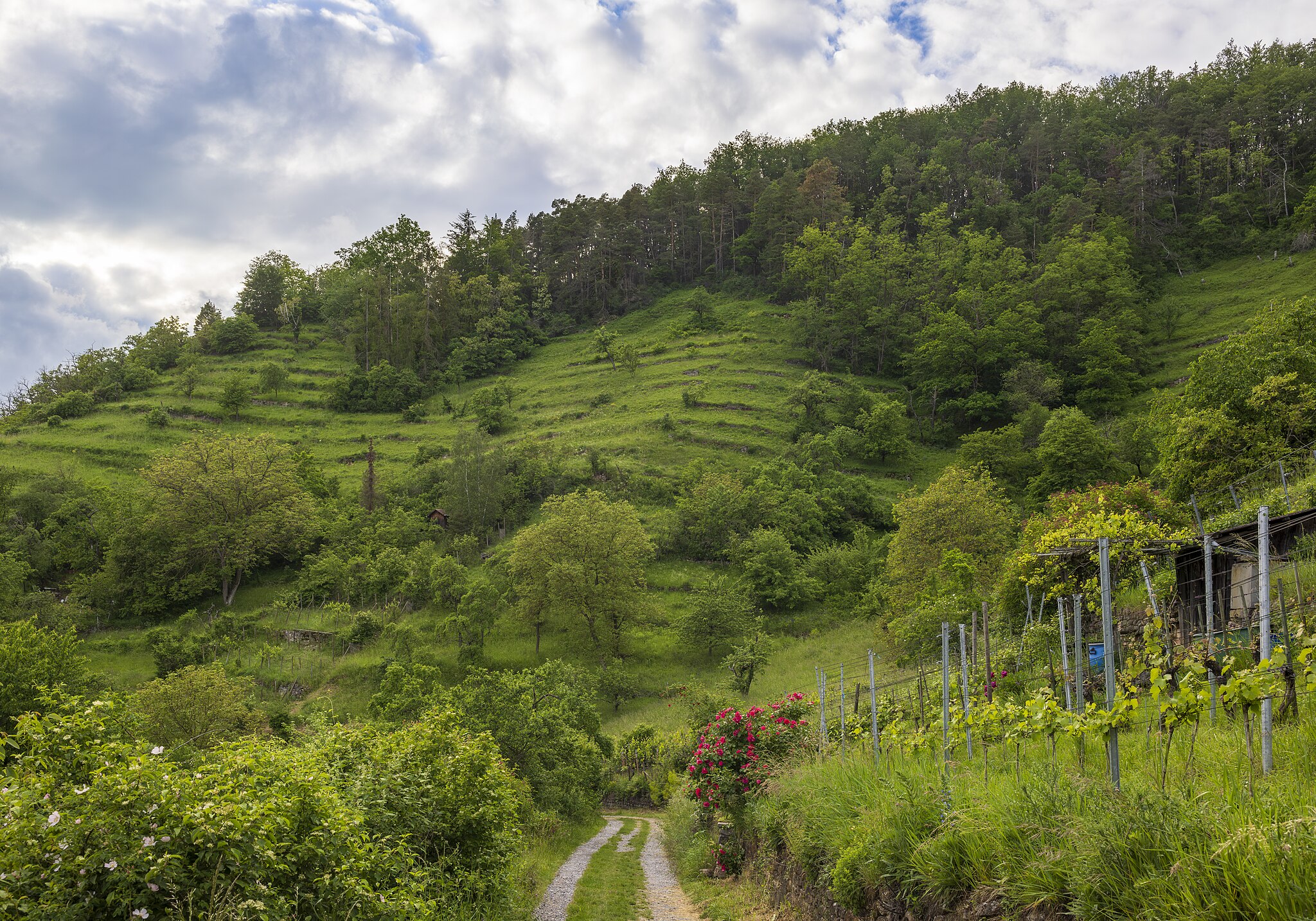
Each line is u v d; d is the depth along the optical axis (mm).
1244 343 29484
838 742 14156
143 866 4660
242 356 133750
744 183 170625
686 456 90250
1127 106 169750
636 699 50844
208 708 32500
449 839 10453
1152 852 4566
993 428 98500
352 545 74062
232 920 4832
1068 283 110125
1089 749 7773
